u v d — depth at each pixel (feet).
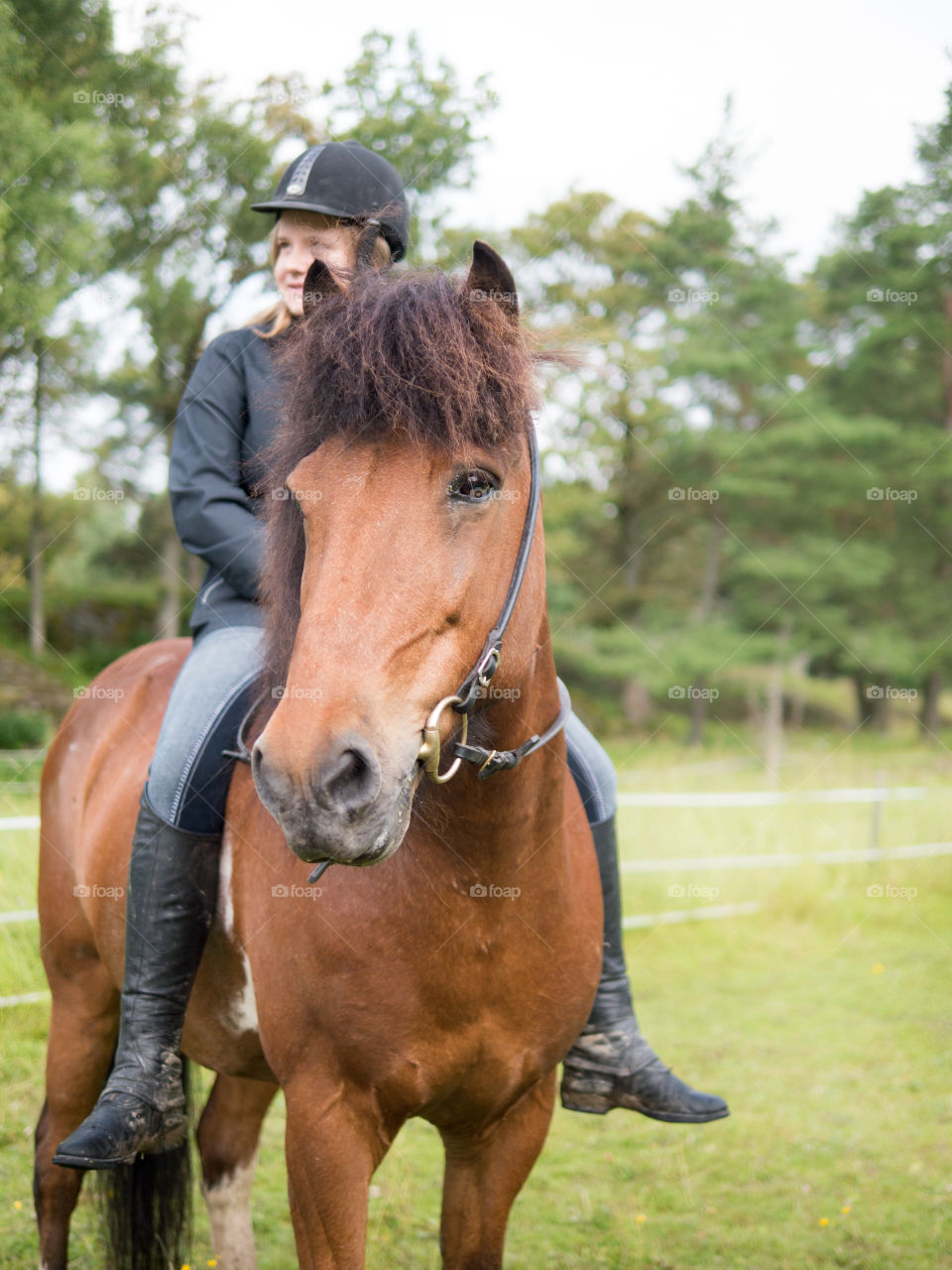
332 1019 5.81
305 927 5.90
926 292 60.75
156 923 6.70
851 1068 14.67
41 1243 8.28
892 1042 15.66
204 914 6.84
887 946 20.97
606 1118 13.30
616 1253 10.02
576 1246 10.15
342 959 5.75
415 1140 12.55
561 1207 10.92
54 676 53.67
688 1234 10.37
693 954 20.12
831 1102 13.52
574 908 6.33
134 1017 6.73
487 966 5.81
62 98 36.29
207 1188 8.78
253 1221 10.56
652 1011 17.04
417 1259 9.78
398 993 5.72
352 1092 5.91
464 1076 5.96
